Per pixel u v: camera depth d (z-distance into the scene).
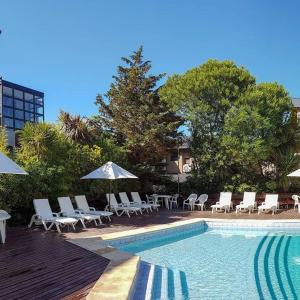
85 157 19.08
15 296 6.46
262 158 22.58
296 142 23.69
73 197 18.08
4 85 44.34
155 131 22.64
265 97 22.48
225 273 9.52
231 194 21.84
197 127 24.41
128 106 24.34
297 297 7.64
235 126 22.16
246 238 14.68
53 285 7.09
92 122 24.31
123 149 23.16
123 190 23.00
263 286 8.38
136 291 7.82
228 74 23.72
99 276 7.68
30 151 16.39
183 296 7.68
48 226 14.88
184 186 25.52
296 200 20.59
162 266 10.23
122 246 12.62
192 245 13.26
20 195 15.16
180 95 24.28
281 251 12.23
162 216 19.25
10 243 11.30
